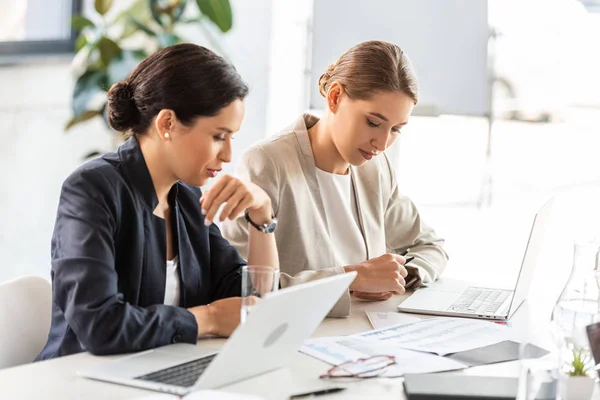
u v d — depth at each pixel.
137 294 1.87
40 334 1.99
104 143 4.79
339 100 2.34
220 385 1.49
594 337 1.50
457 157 6.07
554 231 4.79
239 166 2.40
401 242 2.75
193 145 1.84
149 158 1.90
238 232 2.32
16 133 4.66
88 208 1.78
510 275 2.92
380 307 2.22
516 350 1.83
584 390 1.48
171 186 1.99
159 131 1.84
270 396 1.46
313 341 1.82
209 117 1.81
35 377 1.52
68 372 1.56
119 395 1.44
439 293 2.39
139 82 1.87
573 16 5.86
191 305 2.03
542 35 5.89
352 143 2.32
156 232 1.92
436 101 4.21
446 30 4.15
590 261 1.84
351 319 2.08
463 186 5.99
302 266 2.38
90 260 1.71
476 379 1.57
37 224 4.74
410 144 6.05
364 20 4.23
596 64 5.97
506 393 1.49
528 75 5.96
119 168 1.88
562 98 6.05
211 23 4.63
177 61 1.82
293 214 2.38
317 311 1.57
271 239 2.12
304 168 2.43
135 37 4.73
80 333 1.67
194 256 2.05
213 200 1.95
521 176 6.19
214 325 1.80
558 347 1.58
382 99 2.25
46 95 4.74
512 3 5.81
